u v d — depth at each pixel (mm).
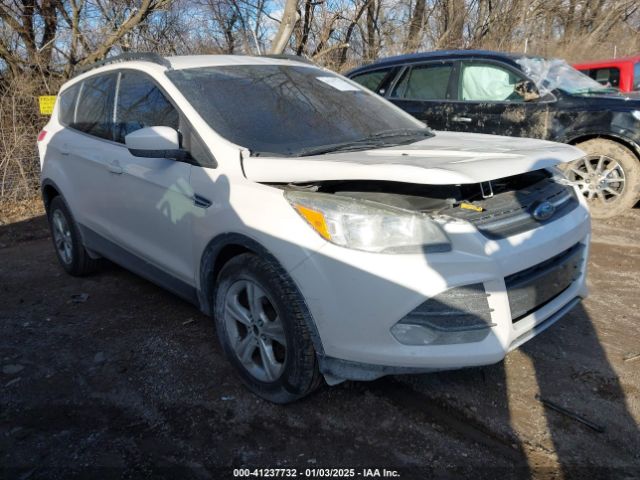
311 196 2580
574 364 3193
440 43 14828
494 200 2756
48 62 8336
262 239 2650
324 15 12188
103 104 4156
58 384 3150
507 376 3078
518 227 2646
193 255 3160
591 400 2861
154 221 3457
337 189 2734
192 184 3104
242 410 2855
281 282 2594
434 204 2586
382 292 2375
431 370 2453
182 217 3184
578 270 3092
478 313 2436
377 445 2578
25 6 8352
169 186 3262
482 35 15680
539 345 3414
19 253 5691
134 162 3604
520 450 2521
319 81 3992
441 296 2367
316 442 2609
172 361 3338
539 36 16531
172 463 2504
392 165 2463
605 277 4539
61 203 4609
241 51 12641
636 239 5484
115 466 2492
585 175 6188
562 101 6117
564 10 16344
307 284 2510
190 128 3221
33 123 7586
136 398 2992
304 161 2727
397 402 2873
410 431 2660
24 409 2928
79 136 4367
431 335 2396
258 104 3432
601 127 5910
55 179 4570
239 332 3002
